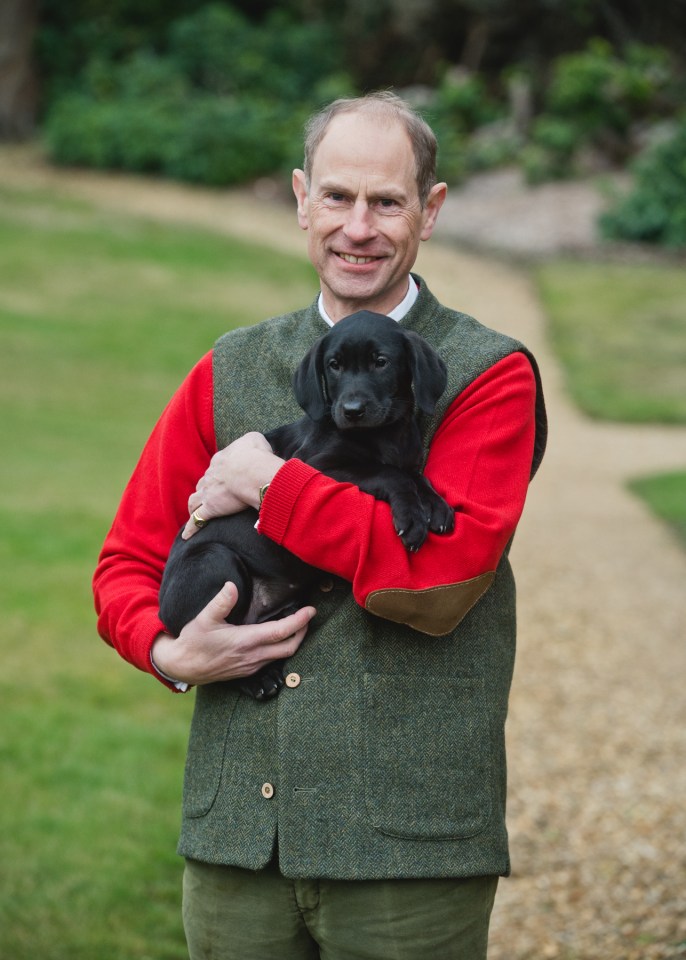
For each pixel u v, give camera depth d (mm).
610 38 30031
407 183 2768
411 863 2496
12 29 30891
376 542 2486
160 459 2979
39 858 5293
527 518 11523
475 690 2617
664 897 5012
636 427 15516
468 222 24734
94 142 28906
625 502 12125
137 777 6113
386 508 2525
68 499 11047
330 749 2543
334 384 2760
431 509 2539
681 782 6344
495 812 2615
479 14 30266
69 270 21578
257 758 2625
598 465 13719
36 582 8859
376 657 2580
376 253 2781
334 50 31625
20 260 21922
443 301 20500
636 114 27219
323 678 2590
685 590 9469
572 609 9055
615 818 5930
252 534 2791
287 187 27641
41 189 27219
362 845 2502
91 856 5340
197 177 28156
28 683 7207
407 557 2486
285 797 2559
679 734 6969
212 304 20234
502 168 27078
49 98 31609
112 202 26484
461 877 2539
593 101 26719
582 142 26781
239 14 33094
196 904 2717
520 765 6594
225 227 25156
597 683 7734
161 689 7277
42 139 30672
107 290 20609
